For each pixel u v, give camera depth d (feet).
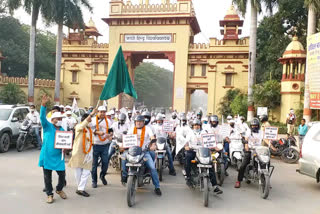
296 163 35.70
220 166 23.98
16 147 37.06
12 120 36.73
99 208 18.01
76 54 103.76
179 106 94.38
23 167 27.91
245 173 23.93
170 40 95.20
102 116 23.45
